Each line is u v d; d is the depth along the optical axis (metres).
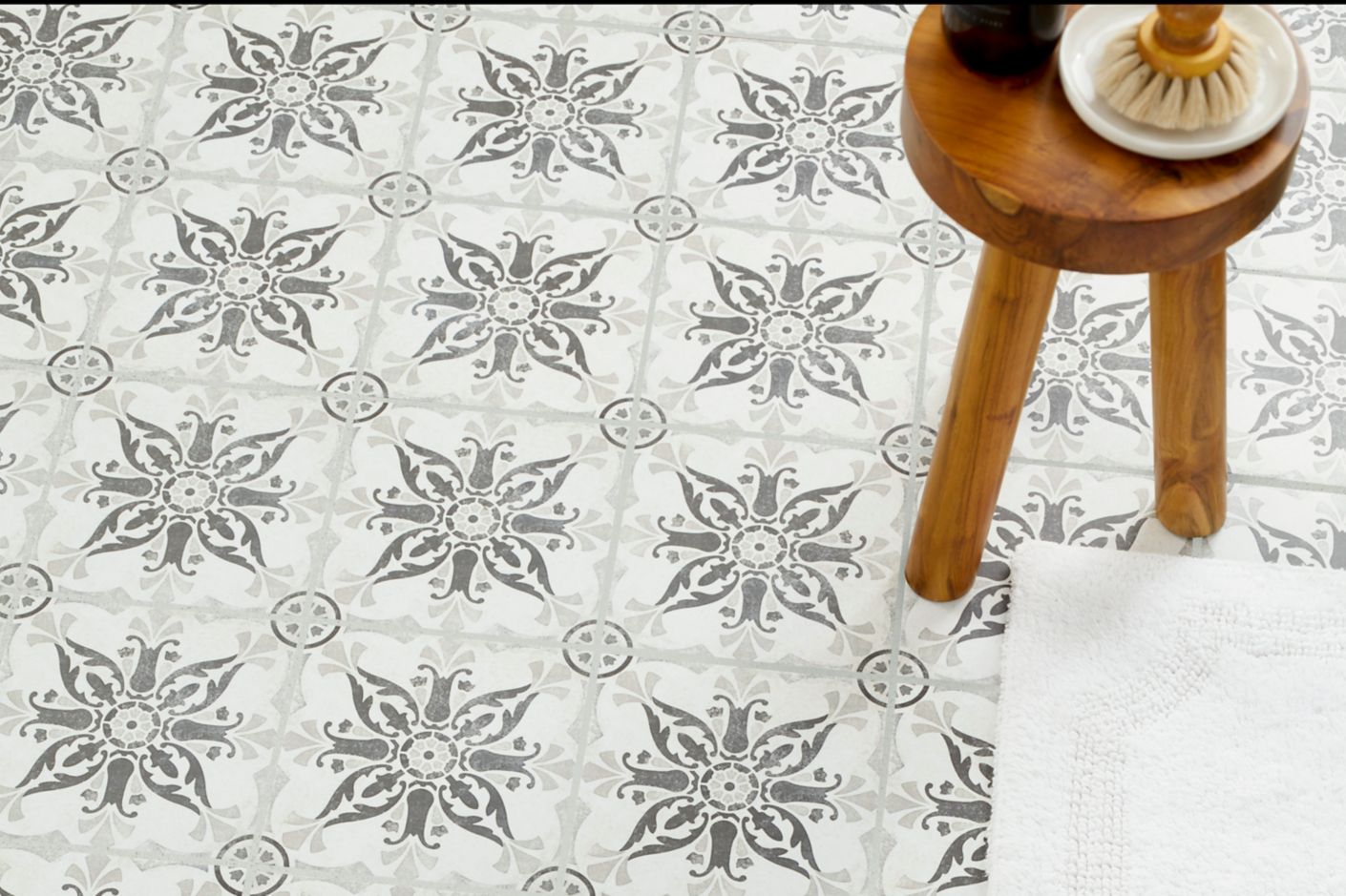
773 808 1.52
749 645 1.59
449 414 1.71
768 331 1.75
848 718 1.55
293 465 1.69
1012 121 1.21
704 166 1.85
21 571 1.63
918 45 1.26
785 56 1.92
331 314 1.77
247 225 1.82
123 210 1.83
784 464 1.68
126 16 1.95
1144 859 1.47
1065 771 1.51
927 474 1.63
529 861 1.50
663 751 1.55
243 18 1.94
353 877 1.50
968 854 1.49
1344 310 1.74
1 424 1.71
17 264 1.79
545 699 1.57
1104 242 1.19
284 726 1.56
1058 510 1.64
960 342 1.38
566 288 1.78
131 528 1.66
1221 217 1.18
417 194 1.83
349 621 1.61
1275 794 1.49
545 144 1.86
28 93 1.90
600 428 1.70
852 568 1.63
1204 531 1.62
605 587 1.62
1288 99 1.19
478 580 1.63
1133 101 1.18
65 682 1.58
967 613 1.60
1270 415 1.69
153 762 1.55
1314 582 1.58
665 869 1.50
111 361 1.74
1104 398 1.70
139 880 1.50
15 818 1.52
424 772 1.54
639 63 1.91
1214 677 1.54
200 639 1.60
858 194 1.83
